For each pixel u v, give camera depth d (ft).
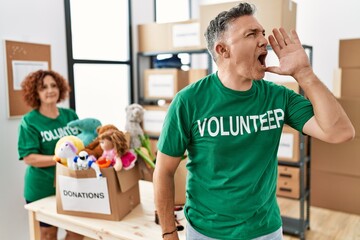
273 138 3.81
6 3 8.09
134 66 12.45
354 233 9.71
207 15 10.05
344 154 10.64
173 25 11.44
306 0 12.30
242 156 3.74
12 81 8.23
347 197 10.81
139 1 12.48
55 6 9.30
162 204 4.00
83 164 5.39
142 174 6.33
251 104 3.75
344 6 11.71
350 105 10.22
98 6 11.04
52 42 9.27
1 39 8.02
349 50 10.21
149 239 4.90
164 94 11.60
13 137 8.40
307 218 10.03
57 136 7.23
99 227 5.30
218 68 3.87
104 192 5.43
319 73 12.36
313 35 12.32
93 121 6.53
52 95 7.11
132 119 6.66
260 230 3.84
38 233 6.31
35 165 6.79
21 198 8.66
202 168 3.88
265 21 8.77
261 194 3.80
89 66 10.87
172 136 3.84
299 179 9.35
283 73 3.73
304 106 3.83
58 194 5.77
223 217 3.83
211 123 3.72
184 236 4.99
